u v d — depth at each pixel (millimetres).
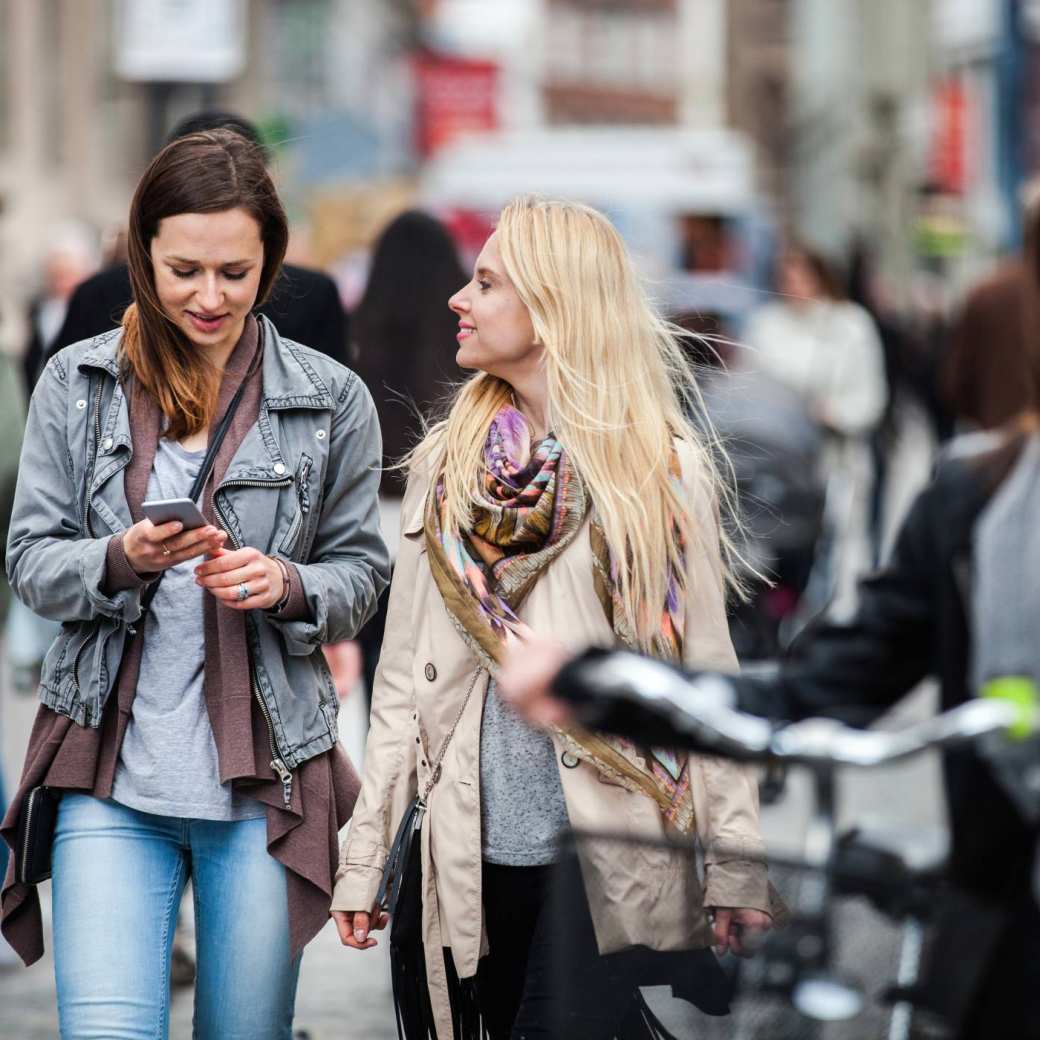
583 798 10891
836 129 114688
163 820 11328
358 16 165125
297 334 15516
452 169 95750
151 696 11258
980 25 77750
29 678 22641
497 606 11023
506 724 11148
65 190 88312
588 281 11250
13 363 20516
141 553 10727
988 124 72312
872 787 24156
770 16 190875
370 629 18484
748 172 96812
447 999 11281
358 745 24891
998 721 7617
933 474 8508
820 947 8125
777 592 22359
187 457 11438
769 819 21234
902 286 97625
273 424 11500
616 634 11062
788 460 22156
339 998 17266
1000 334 16922
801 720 8500
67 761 11250
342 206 54812
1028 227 8297
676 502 11164
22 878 11391
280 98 137000
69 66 89062
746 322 40125
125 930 11125
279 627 11305
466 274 19562
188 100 42094
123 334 11531
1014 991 7984
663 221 94062
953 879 8109
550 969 10867
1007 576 8156
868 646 8531
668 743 8203
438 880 11242
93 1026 10969
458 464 11281
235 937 11305
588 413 11102
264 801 11305
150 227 11125
